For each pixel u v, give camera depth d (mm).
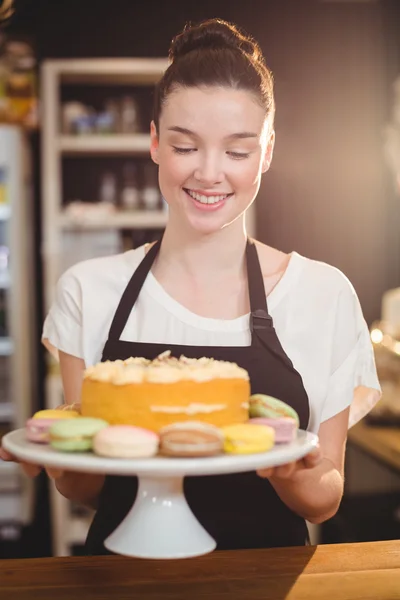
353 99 4707
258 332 1389
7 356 4133
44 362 4586
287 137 4695
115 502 1389
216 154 1240
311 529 3490
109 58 4523
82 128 4117
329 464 1338
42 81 4117
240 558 1193
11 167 4047
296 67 4676
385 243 4742
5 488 4090
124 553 1021
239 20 4625
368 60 4703
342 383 1446
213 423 1050
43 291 4574
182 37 1366
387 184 4723
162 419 1040
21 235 4082
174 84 1265
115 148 4133
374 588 1074
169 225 1454
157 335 1436
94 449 971
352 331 1478
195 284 1446
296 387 1389
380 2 4691
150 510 1058
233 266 1443
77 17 4500
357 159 4723
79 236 4129
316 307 1455
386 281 4762
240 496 1371
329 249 4727
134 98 4477
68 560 1189
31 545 4129
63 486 1429
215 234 1402
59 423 1008
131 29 4523
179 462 910
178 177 1260
